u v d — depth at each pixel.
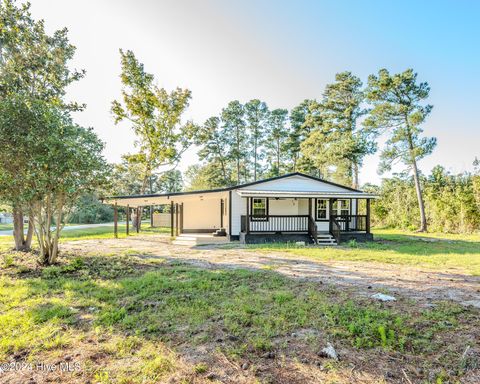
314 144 30.05
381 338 3.12
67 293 4.89
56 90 11.68
